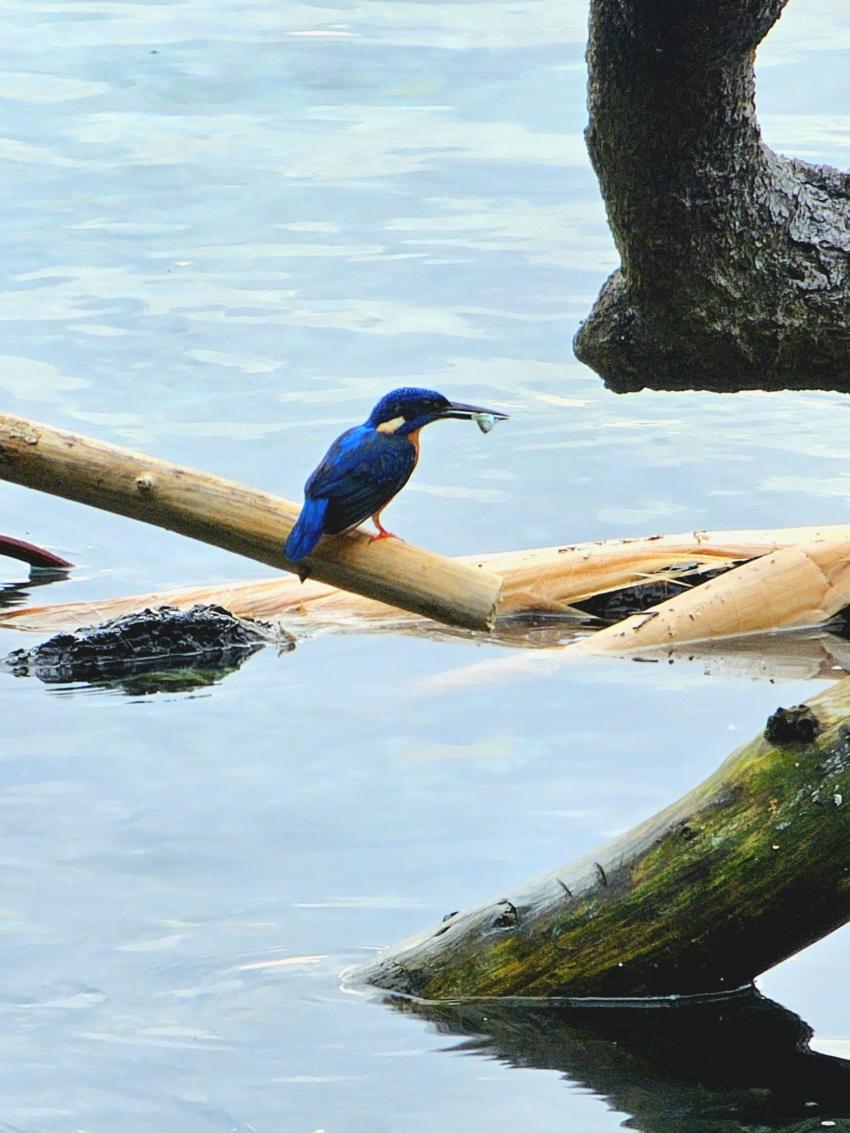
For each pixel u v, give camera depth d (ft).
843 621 45.24
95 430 58.08
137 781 34.71
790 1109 24.16
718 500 54.29
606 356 29.84
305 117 88.89
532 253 73.77
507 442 58.85
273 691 40.22
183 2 106.83
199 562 51.06
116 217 77.66
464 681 40.88
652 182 27.50
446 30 100.42
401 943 27.94
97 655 42.27
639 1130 23.57
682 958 26.73
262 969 27.66
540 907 27.35
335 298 69.72
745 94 26.96
